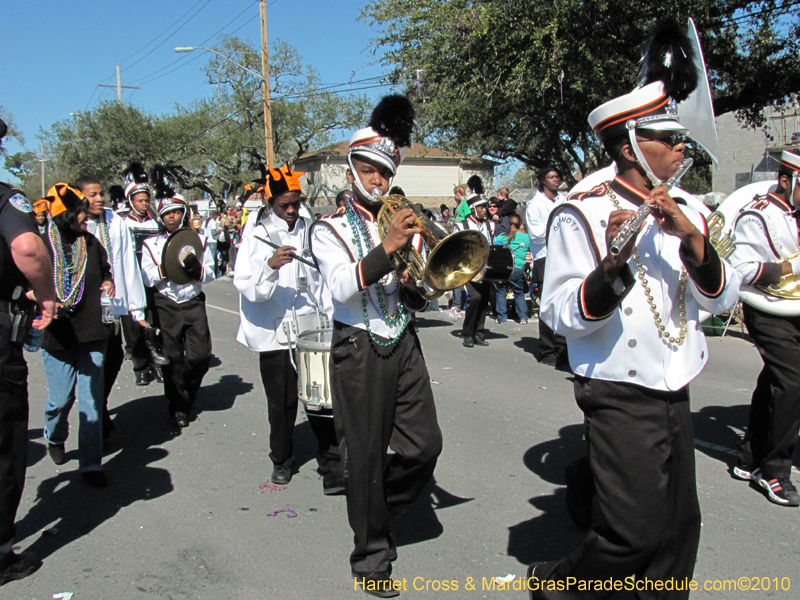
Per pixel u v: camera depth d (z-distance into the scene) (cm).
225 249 1919
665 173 229
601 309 213
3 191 303
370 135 290
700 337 237
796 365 370
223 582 310
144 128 3503
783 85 1264
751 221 391
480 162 4122
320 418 397
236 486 421
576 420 532
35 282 303
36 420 569
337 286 277
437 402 587
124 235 500
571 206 234
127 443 505
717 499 387
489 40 1293
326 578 311
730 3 1234
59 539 355
